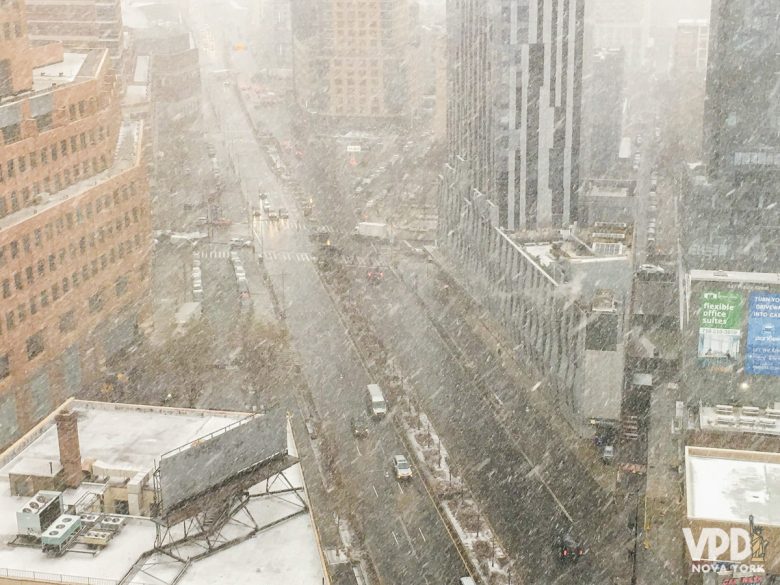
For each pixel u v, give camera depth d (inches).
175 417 4271.7
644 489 5260.8
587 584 4443.9
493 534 4845.0
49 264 5885.8
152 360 6737.2
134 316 7086.6
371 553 4687.5
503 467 5526.6
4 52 5876.0
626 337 6348.4
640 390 6186.0
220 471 3486.7
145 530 3521.2
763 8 7303.2
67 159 6363.2
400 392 6481.3
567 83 7598.4
